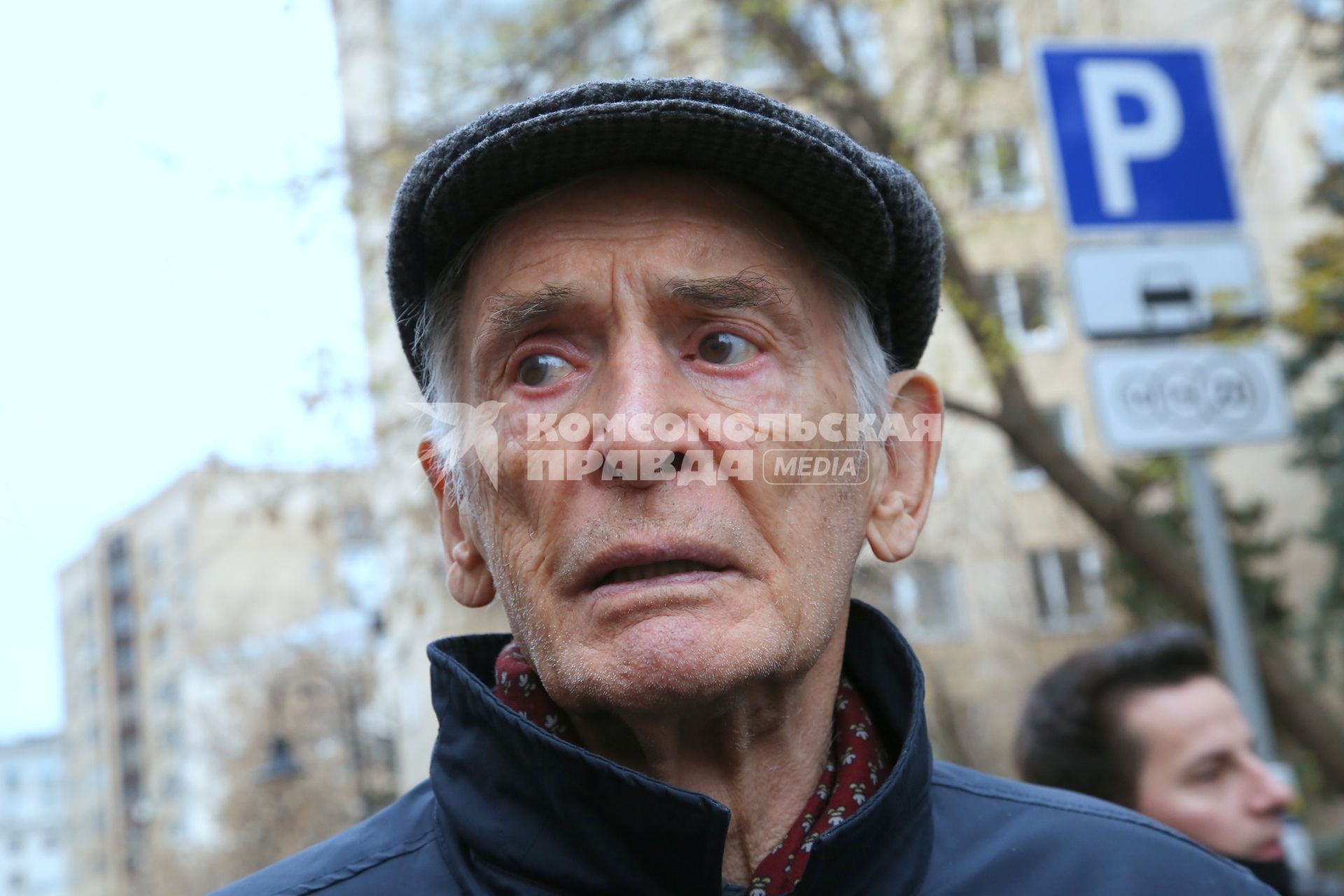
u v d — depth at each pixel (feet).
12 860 169.68
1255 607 40.96
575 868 3.93
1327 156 40.55
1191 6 35.40
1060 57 12.34
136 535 71.87
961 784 4.99
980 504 42.96
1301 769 35.78
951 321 19.66
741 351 4.22
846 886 3.96
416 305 4.74
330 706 59.82
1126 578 42.93
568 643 3.93
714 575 3.93
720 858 3.82
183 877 73.61
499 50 19.21
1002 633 49.16
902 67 21.77
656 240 4.14
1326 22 24.07
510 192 4.23
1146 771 7.64
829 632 4.20
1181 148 12.31
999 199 23.11
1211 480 11.12
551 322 4.18
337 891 4.24
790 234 4.37
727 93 4.07
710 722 4.18
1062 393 48.32
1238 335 11.83
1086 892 4.39
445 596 19.85
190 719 73.41
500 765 4.09
